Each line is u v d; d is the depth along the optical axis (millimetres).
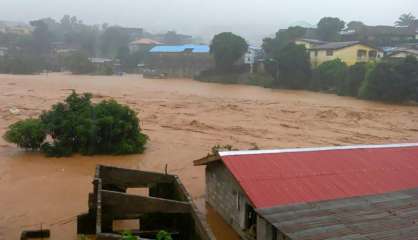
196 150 30922
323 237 11031
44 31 132875
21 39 129000
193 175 25281
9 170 25344
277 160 16672
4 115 41438
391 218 12148
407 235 11070
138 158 28812
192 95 62125
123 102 52250
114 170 17312
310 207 13125
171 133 36094
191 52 100250
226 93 66250
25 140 29078
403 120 44781
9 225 17547
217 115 44844
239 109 48969
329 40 98938
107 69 105750
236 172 15539
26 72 101375
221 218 17969
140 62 115062
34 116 41344
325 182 15172
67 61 110812
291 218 12312
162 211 14453
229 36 86500
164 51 103438
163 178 17766
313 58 80875
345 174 15883
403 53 70000
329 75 70875
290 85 74562
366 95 60812
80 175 24719
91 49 140000
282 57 74812
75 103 31031
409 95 57531
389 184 15391
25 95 56531
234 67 87312
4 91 60438
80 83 77812
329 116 45469
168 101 54438
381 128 40281
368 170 16438
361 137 36094
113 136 29469
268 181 14992
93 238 14711
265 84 78000
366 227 11562
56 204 19938
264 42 93375
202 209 19281
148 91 66375
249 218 15453
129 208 14398
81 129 28719
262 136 35531
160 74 97938
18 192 21562
